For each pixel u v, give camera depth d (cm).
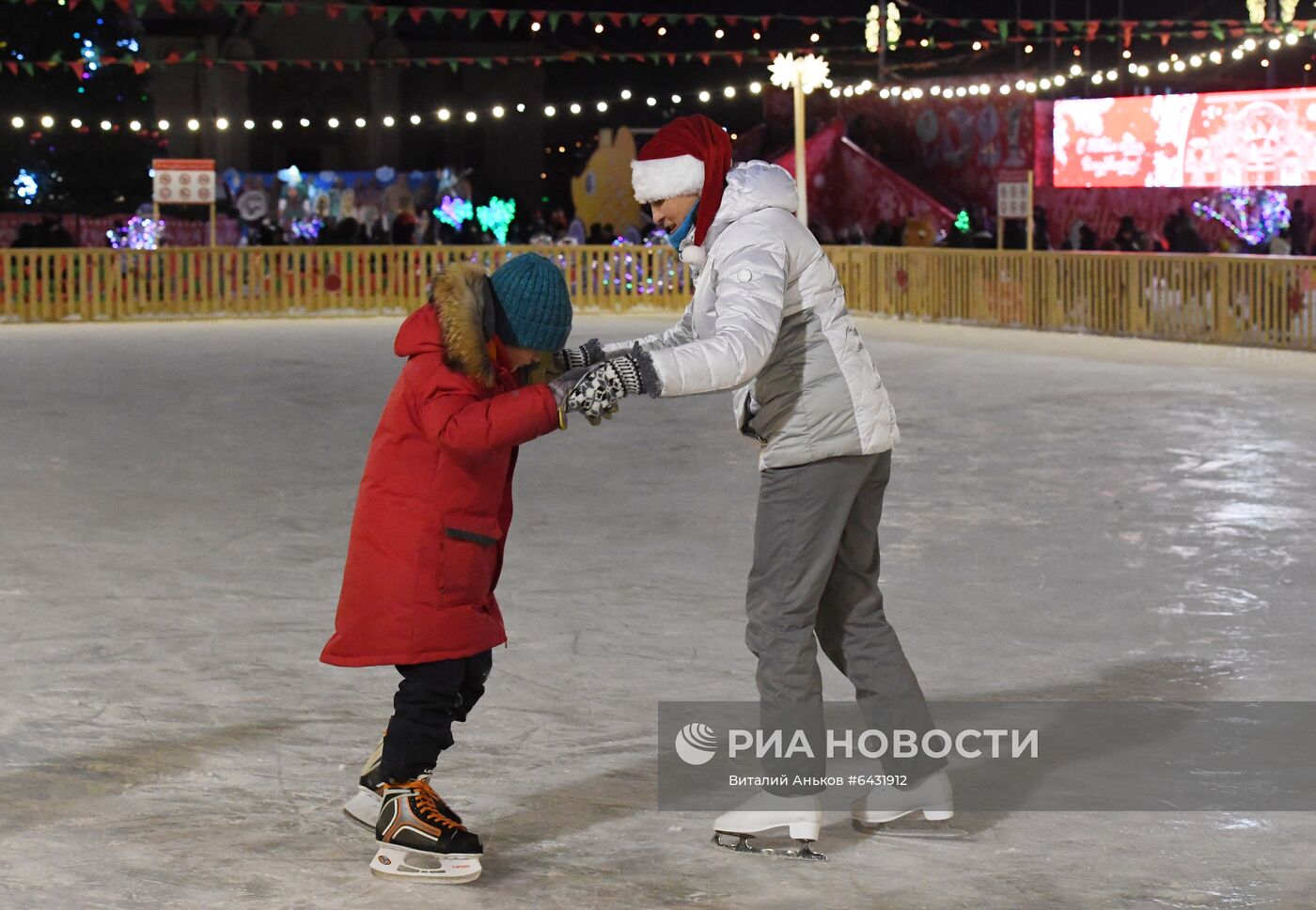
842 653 427
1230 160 2455
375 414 1291
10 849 401
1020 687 550
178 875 385
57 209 3709
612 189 3025
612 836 414
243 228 3067
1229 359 1738
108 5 3703
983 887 382
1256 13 2470
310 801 437
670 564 739
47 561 741
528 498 911
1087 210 2794
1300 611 650
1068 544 780
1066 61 3466
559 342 382
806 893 378
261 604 661
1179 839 413
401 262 2550
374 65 3981
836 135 3044
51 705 523
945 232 2866
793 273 395
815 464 400
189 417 1265
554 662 576
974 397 1403
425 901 371
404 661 375
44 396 1406
